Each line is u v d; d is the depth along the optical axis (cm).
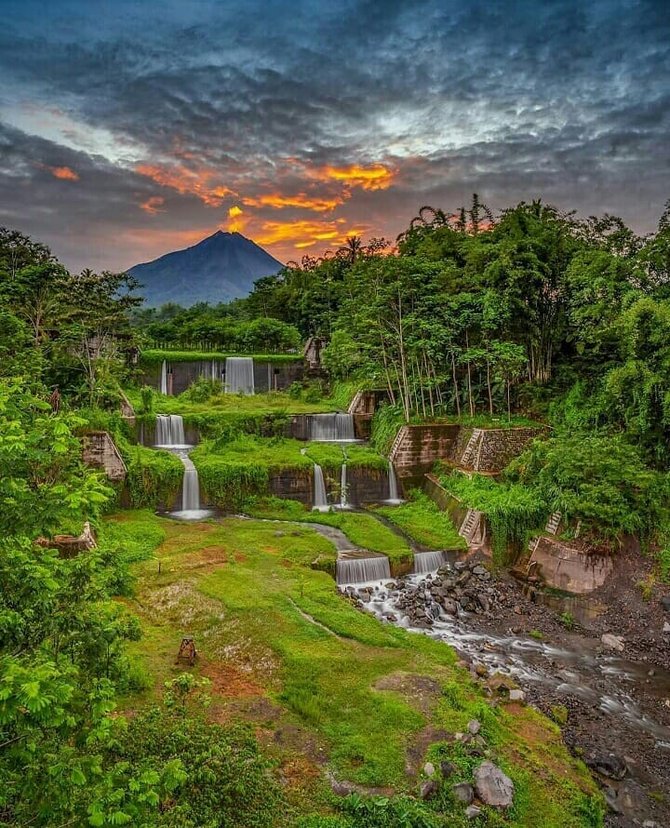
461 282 3725
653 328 2588
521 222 3762
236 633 1738
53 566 774
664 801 1314
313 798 1138
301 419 3988
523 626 2147
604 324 3056
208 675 1552
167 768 629
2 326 2650
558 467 2667
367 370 4053
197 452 3394
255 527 2764
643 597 2212
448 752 1283
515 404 3728
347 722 1373
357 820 1088
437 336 3419
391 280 3722
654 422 2656
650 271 3070
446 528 2858
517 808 1161
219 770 1047
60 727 650
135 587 2033
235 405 4353
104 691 674
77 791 590
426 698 1491
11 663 536
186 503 3042
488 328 3431
